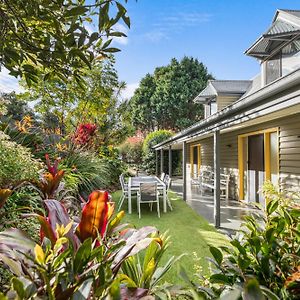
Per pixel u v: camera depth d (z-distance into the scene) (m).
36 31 1.61
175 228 4.98
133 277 1.45
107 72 7.29
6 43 1.57
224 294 1.00
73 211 3.06
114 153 12.76
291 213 1.39
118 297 0.88
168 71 27.75
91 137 9.25
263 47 6.18
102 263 0.94
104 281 0.93
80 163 6.48
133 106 28.72
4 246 1.04
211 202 7.94
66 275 0.91
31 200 3.00
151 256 1.42
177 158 17.33
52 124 7.97
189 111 26.66
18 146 2.89
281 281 1.20
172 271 2.94
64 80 1.85
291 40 5.49
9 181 2.49
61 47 1.54
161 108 27.06
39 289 0.86
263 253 1.27
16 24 1.64
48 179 2.99
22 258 1.02
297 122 5.16
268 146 6.44
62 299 0.86
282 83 2.69
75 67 1.66
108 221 1.31
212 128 5.28
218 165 5.21
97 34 1.50
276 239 1.32
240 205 7.32
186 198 8.66
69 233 1.15
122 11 1.45
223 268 1.30
